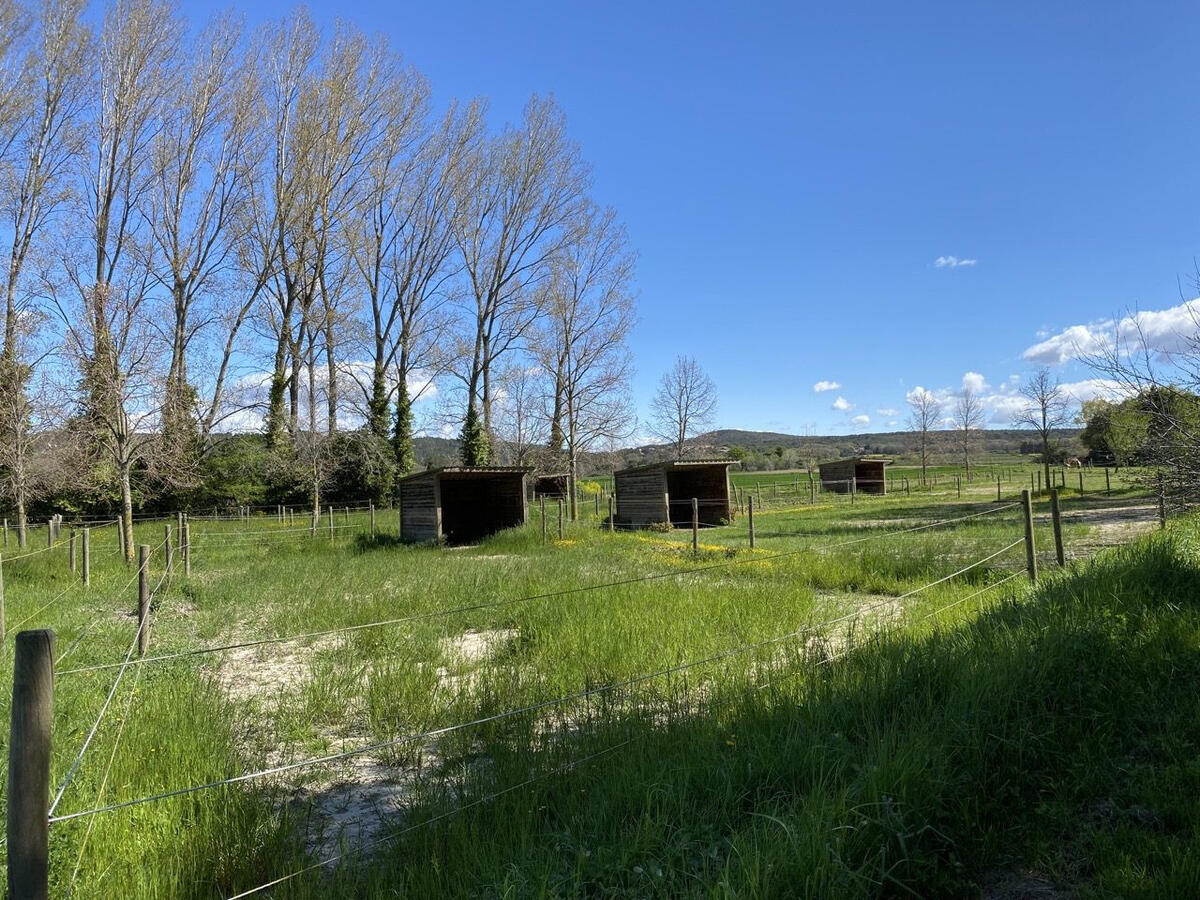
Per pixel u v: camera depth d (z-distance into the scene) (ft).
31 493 77.36
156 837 11.71
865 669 17.08
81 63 109.81
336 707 19.81
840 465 156.46
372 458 123.24
